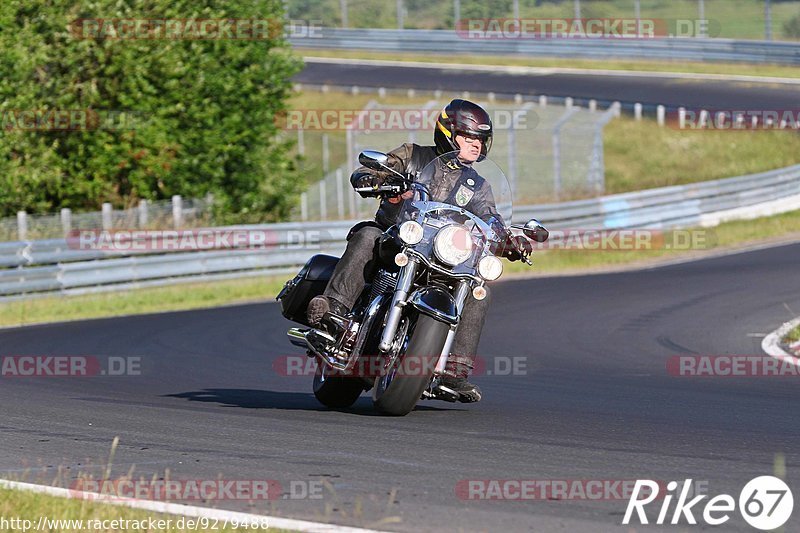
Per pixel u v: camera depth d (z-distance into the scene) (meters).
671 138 123.50
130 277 58.50
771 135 124.31
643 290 54.28
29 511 13.12
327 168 116.00
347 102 135.50
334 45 164.00
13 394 25.02
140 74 71.62
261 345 37.53
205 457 16.67
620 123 126.38
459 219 19.88
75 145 71.25
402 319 19.95
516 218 72.38
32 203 69.88
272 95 82.31
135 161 72.06
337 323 19.77
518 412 21.91
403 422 19.98
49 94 70.06
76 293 55.69
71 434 18.92
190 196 75.88
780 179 97.31
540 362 33.31
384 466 15.88
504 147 103.38
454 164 20.36
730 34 149.62
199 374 30.00
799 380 28.95
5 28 68.75
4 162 68.38
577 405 23.41
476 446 17.50
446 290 19.66
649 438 18.47
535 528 12.55
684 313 45.78
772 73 137.25
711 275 59.75
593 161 96.81
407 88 137.25
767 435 18.98
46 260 54.59
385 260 19.89
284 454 16.83
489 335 40.72
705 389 26.88
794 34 148.75
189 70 75.19
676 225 85.44
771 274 58.59
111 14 71.00
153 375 29.70
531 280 61.62
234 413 21.45
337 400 22.30
